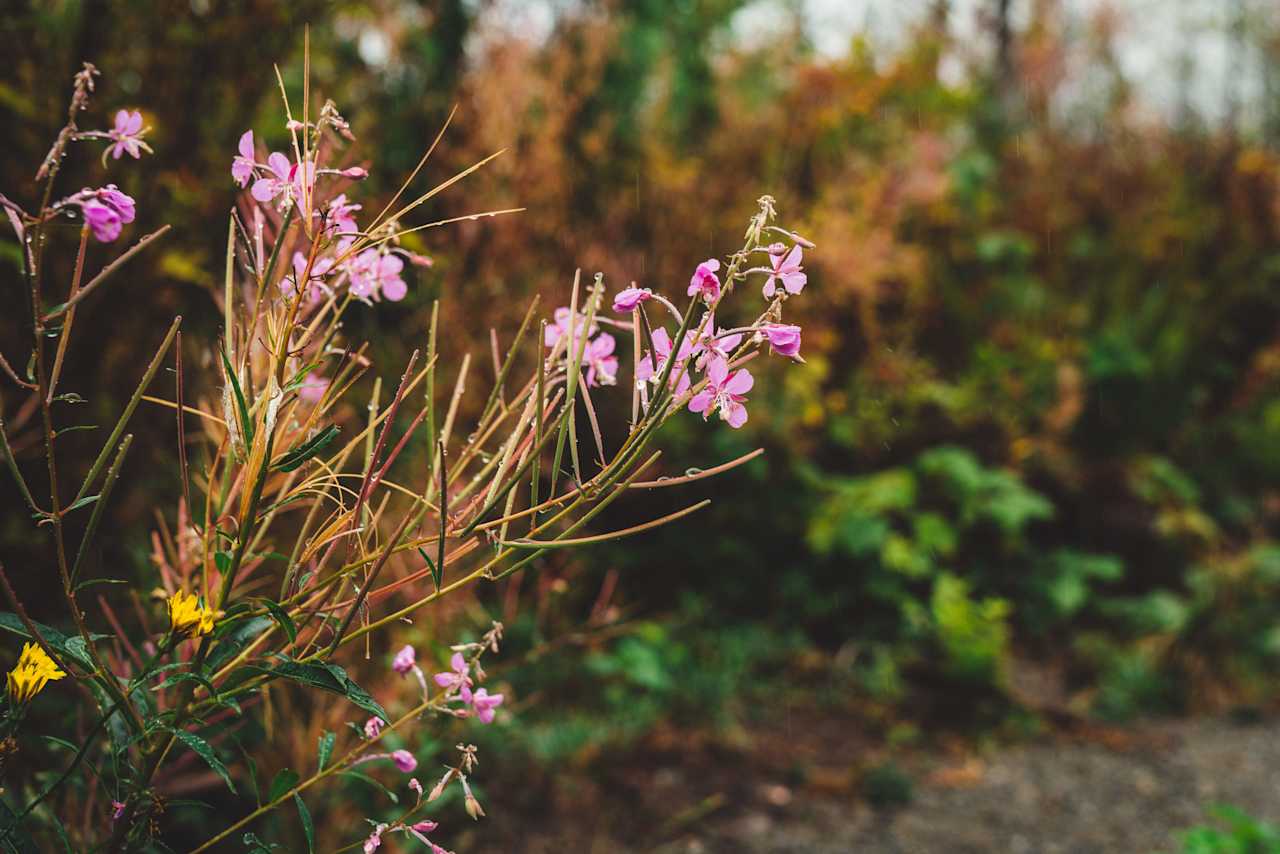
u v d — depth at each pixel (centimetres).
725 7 606
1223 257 696
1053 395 599
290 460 110
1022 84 784
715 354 107
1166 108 848
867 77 586
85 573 248
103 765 167
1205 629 511
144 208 253
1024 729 424
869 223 553
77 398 102
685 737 377
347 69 327
